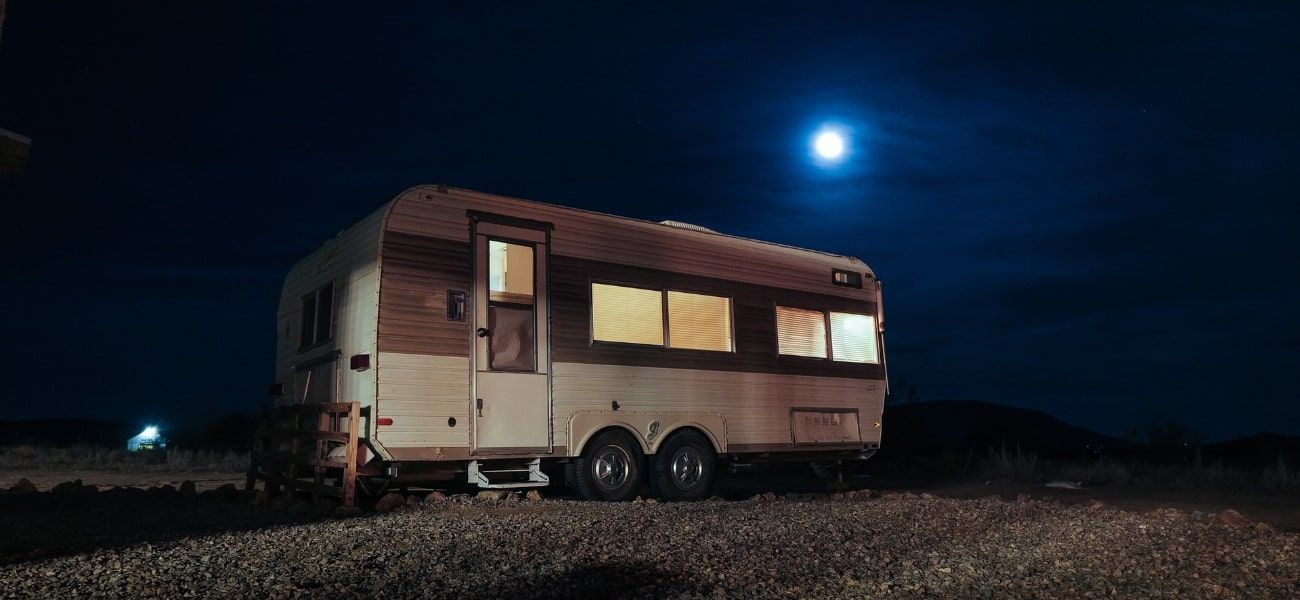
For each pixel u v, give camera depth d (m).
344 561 6.22
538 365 10.64
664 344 11.91
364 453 9.56
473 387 10.05
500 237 10.56
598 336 11.26
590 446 11.06
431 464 10.08
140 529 7.98
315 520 8.83
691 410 12.10
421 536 7.36
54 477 15.70
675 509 9.90
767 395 13.09
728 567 6.30
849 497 12.03
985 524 8.97
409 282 9.78
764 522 8.67
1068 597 5.50
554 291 10.92
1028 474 18.44
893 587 5.71
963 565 6.45
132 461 20.19
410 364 9.64
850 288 14.77
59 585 5.38
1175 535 8.09
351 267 10.34
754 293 13.20
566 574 5.89
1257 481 16.62
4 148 5.90
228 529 8.02
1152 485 16.55
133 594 5.20
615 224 11.72
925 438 31.48
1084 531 8.36
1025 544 7.59
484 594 5.27
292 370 11.82
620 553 6.73
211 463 19.59
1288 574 6.29
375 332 9.48
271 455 11.59
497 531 7.68
